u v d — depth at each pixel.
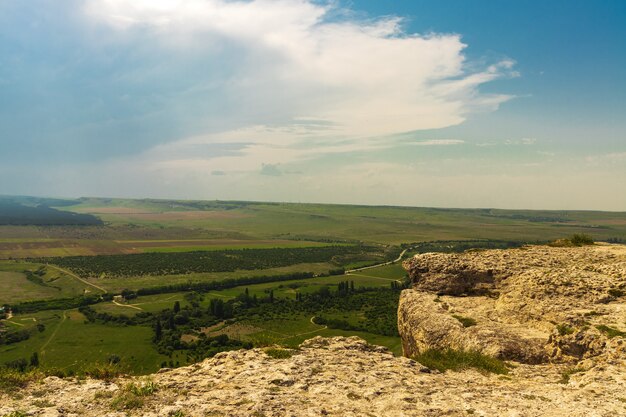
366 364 14.79
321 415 10.09
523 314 21.09
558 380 14.05
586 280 21.70
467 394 11.84
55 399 10.91
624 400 11.03
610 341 15.28
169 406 10.42
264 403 10.59
